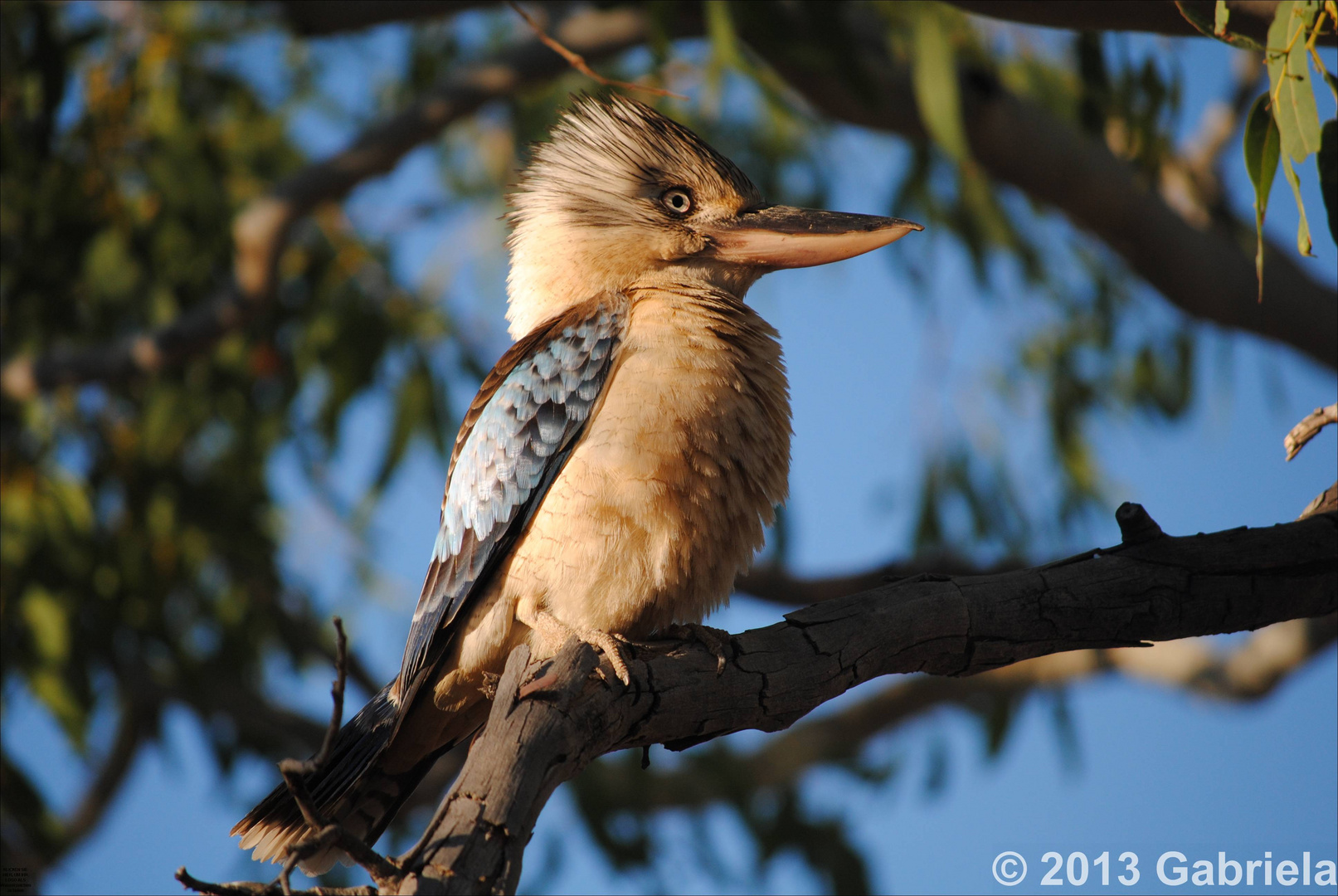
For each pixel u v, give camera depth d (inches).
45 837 417.7
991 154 392.8
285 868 127.0
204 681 477.4
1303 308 407.8
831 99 398.3
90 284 451.5
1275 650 501.7
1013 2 252.2
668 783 515.2
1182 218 406.6
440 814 145.8
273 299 446.9
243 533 466.0
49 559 427.2
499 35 548.7
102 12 453.1
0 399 448.1
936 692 555.2
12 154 434.6
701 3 397.7
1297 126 177.9
